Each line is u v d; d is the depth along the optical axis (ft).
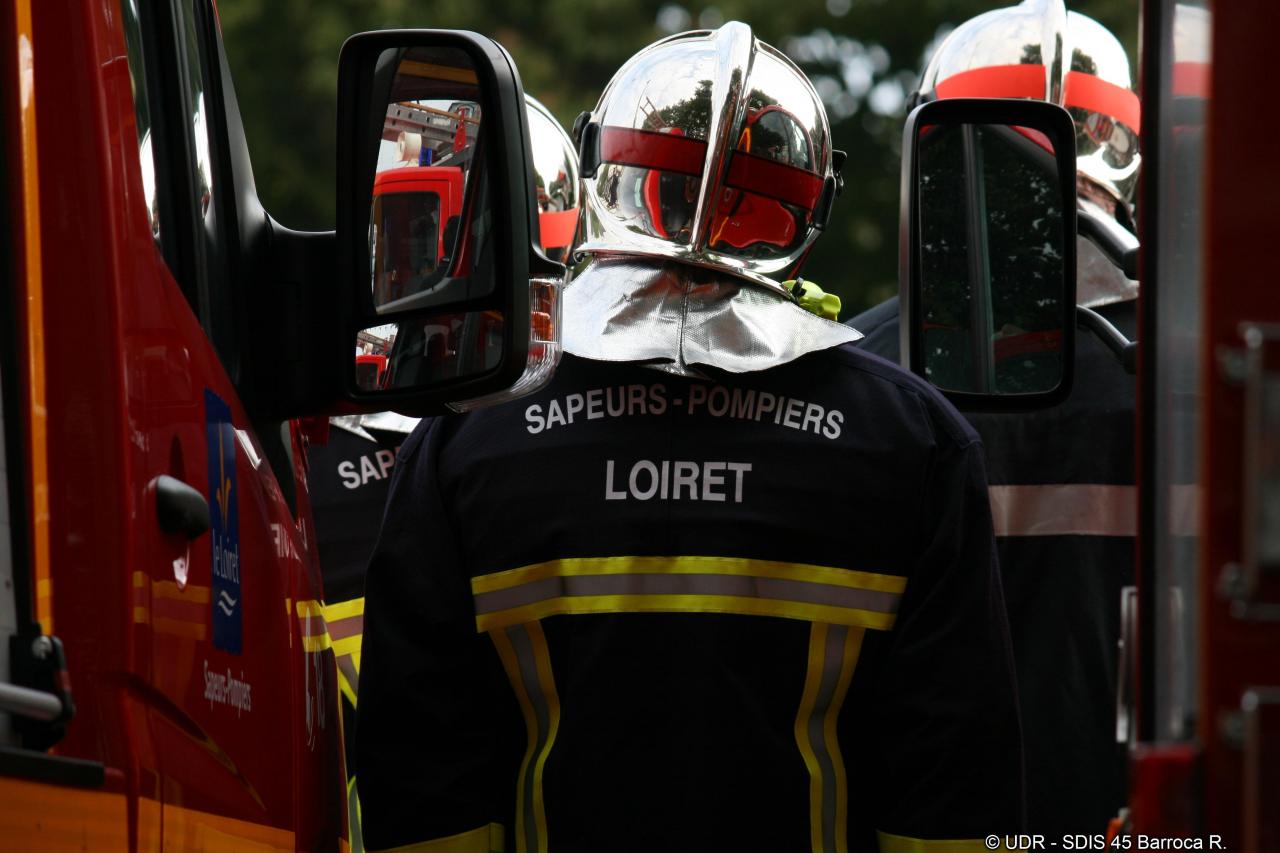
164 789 19.58
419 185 22.62
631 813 28.07
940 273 31.68
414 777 29.32
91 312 19.25
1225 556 16.16
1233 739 16.08
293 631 24.49
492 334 22.18
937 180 31.81
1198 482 16.55
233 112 25.43
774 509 28.40
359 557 41.70
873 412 29.07
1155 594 18.76
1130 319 40.60
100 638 18.81
